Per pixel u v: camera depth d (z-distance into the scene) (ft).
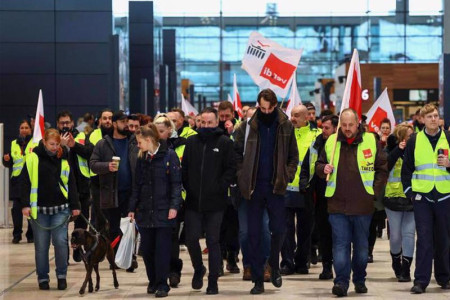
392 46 184.34
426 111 36.58
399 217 39.99
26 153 53.36
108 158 41.57
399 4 184.03
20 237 55.62
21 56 89.40
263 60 48.49
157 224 35.55
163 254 35.73
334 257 35.91
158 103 123.24
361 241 36.17
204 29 187.83
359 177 35.76
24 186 37.83
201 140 35.96
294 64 48.32
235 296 35.83
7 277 42.01
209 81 188.55
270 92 35.14
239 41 187.93
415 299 35.14
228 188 37.65
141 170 35.83
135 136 41.09
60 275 38.52
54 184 38.06
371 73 150.82
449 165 36.40
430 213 36.91
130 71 118.73
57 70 89.56
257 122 35.47
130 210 35.99
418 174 36.86
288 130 35.37
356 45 185.57
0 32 89.40
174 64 159.63
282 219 35.83
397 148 39.45
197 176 35.81
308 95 186.29
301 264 42.32
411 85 150.51
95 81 89.61
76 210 38.58
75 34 89.40
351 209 35.65
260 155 35.58
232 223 42.63
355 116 35.76
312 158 40.42
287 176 35.27
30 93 89.56
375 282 39.88
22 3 89.40
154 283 36.96
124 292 37.32
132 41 118.62
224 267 44.98
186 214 36.22
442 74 73.10
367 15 184.96
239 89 188.03
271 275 36.60
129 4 118.73
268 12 187.21
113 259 38.17
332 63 185.78
